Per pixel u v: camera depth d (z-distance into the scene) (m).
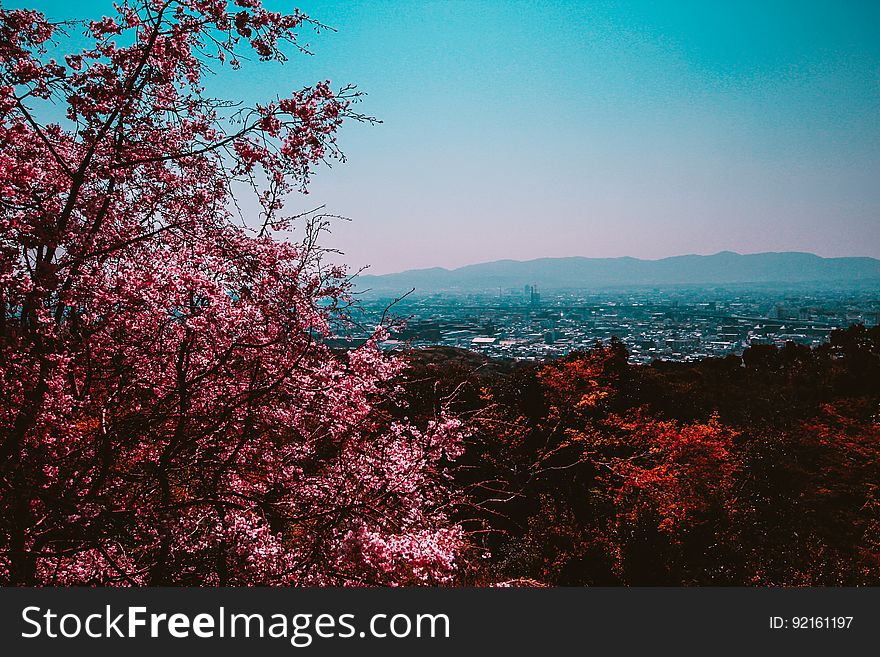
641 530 17.34
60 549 6.07
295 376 6.29
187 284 5.62
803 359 54.34
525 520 18.48
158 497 6.37
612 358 35.72
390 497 6.45
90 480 6.21
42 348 5.73
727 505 21.58
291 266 6.65
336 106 6.16
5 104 5.55
